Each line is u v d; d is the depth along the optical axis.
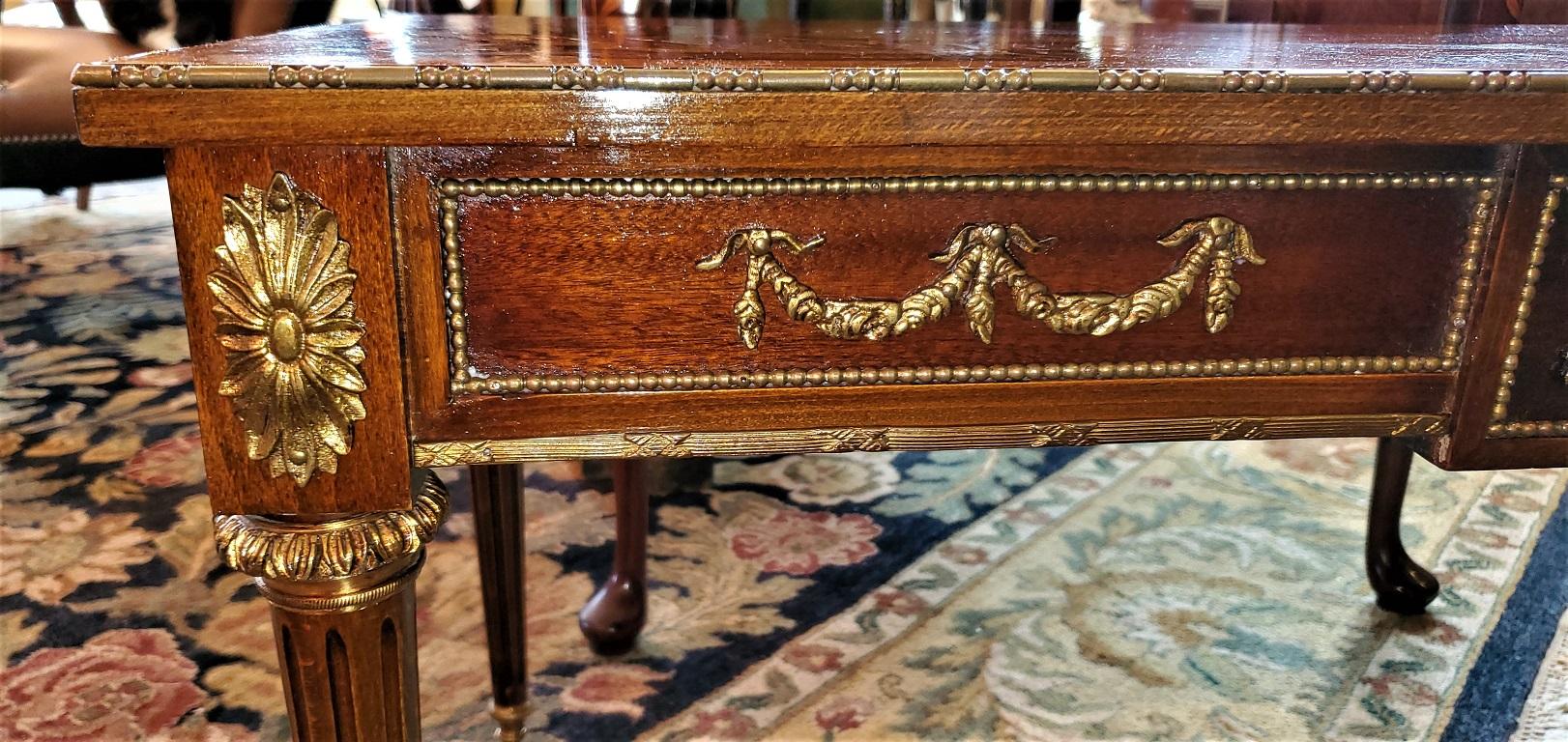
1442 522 1.40
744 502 1.48
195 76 0.43
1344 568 1.29
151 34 2.12
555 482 1.56
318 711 0.56
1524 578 1.26
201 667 1.11
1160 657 1.11
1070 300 0.53
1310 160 0.52
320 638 0.54
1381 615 1.19
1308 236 0.54
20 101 2.06
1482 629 1.16
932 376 0.54
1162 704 1.04
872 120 0.47
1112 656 1.12
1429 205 0.54
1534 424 0.57
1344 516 1.42
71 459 1.60
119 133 0.44
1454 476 1.53
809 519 1.43
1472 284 0.55
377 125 0.45
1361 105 0.49
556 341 0.52
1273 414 0.57
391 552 0.53
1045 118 0.47
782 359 0.53
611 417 0.53
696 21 0.95
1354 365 0.56
